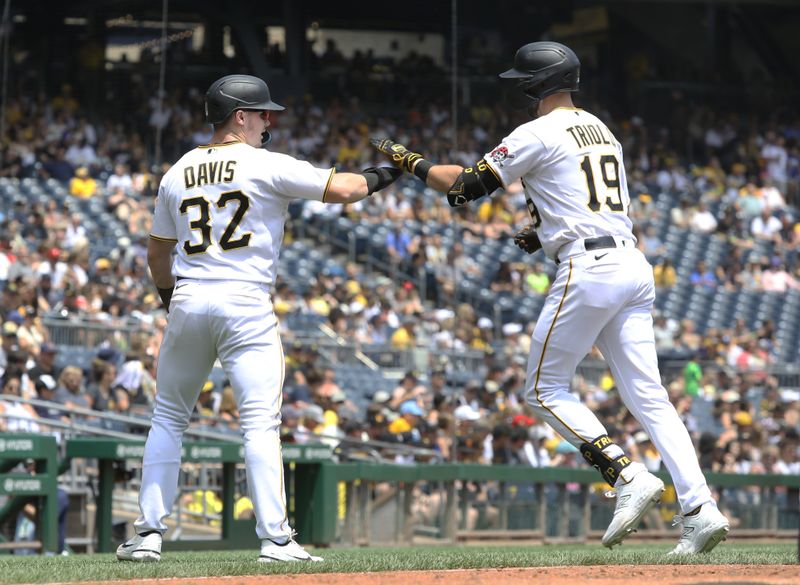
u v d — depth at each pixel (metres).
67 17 86.69
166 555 23.45
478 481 40.03
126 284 60.31
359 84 97.25
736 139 106.12
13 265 57.47
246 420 18.45
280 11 95.69
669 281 83.25
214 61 91.56
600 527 42.69
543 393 19.58
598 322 19.06
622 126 103.75
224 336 18.48
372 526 38.28
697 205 93.69
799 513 47.12
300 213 79.19
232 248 18.53
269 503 18.16
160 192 19.20
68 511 35.91
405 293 70.00
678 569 16.25
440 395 52.34
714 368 68.88
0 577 15.71
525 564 17.50
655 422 19.30
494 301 73.00
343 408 54.38
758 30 111.19
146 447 19.33
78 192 75.12
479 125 96.25
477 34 99.00
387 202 80.31
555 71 19.52
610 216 19.06
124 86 86.06
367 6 97.31
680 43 109.88
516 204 82.88
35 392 43.62
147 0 88.94
